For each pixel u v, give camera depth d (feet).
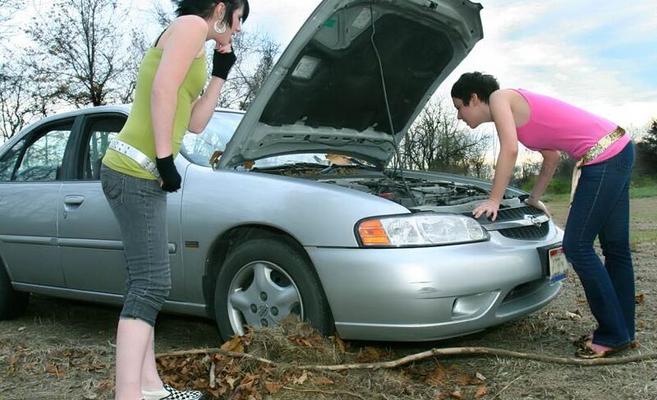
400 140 15.61
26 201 14.35
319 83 12.30
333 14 10.85
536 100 10.93
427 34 12.81
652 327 12.84
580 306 14.87
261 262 10.84
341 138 14.29
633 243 25.38
